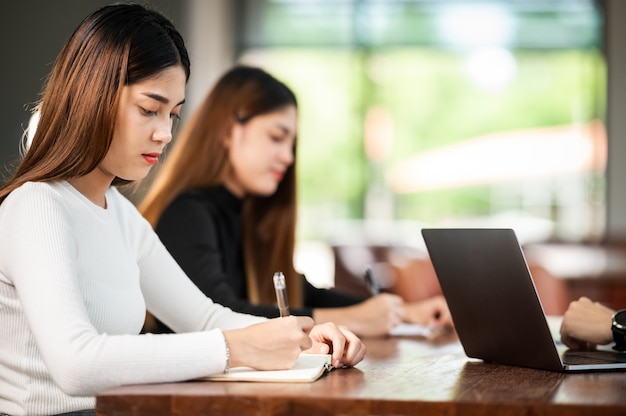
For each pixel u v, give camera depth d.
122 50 1.92
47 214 1.86
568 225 11.66
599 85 11.44
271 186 3.19
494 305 2.06
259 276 3.25
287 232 3.27
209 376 1.79
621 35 11.29
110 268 2.03
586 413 1.55
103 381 1.71
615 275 5.46
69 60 1.95
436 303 3.27
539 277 4.04
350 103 11.62
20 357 1.91
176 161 3.17
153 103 1.94
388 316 2.94
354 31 11.52
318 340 2.06
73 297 1.79
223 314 2.34
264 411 1.59
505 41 11.48
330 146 11.69
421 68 11.59
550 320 3.07
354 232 11.73
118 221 2.17
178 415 1.60
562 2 11.37
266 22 11.44
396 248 7.03
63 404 1.93
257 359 1.82
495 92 11.58
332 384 1.75
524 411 1.56
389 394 1.63
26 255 1.82
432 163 11.66
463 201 11.75
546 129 11.56
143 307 2.12
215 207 3.11
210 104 3.17
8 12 10.23
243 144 3.15
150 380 1.74
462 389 1.71
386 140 11.68
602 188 11.55
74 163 1.94
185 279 2.35
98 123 1.92
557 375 1.92
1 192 1.91
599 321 2.31
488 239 2.02
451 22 11.49
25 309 1.79
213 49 11.05
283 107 3.17
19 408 1.91
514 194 11.72
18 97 10.20
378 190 11.73
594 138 11.55
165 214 3.07
